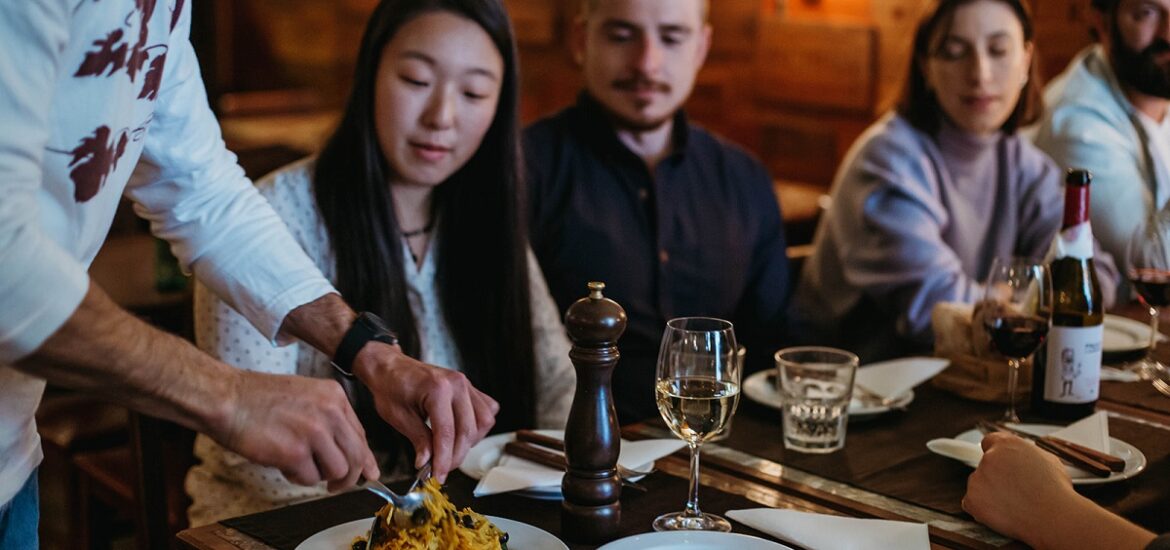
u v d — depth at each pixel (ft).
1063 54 12.84
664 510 4.51
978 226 9.35
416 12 6.01
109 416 8.17
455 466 4.12
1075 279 5.82
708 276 8.43
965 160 9.21
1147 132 9.95
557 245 8.14
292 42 18.90
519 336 6.55
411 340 6.33
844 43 14.51
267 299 4.42
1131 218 9.81
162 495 6.11
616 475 4.22
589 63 8.18
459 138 6.15
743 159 8.70
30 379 3.90
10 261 2.97
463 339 6.58
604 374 4.15
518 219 6.48
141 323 3.29
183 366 3.30
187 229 4.38
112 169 3.71
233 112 17.24
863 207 9.11
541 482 4.51
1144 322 7.85
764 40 15.71
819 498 4.70
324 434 3.43
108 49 3.39
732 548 3.92
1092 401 5.81
